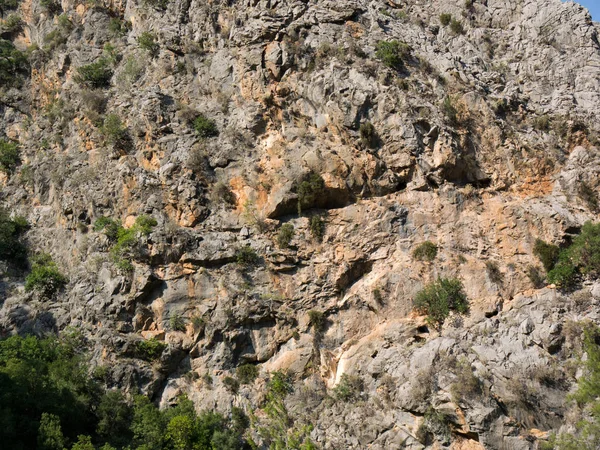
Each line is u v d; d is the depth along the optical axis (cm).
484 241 3247
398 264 3231
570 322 2861
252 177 3519
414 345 2964
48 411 2817
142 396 3077
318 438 2862
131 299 3303
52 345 3256
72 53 4612
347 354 3092
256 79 3791
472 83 3797
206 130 3691
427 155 3431
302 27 3938
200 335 3241
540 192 3431
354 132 3497
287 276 3325
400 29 4144
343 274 3262
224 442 2877
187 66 4047
